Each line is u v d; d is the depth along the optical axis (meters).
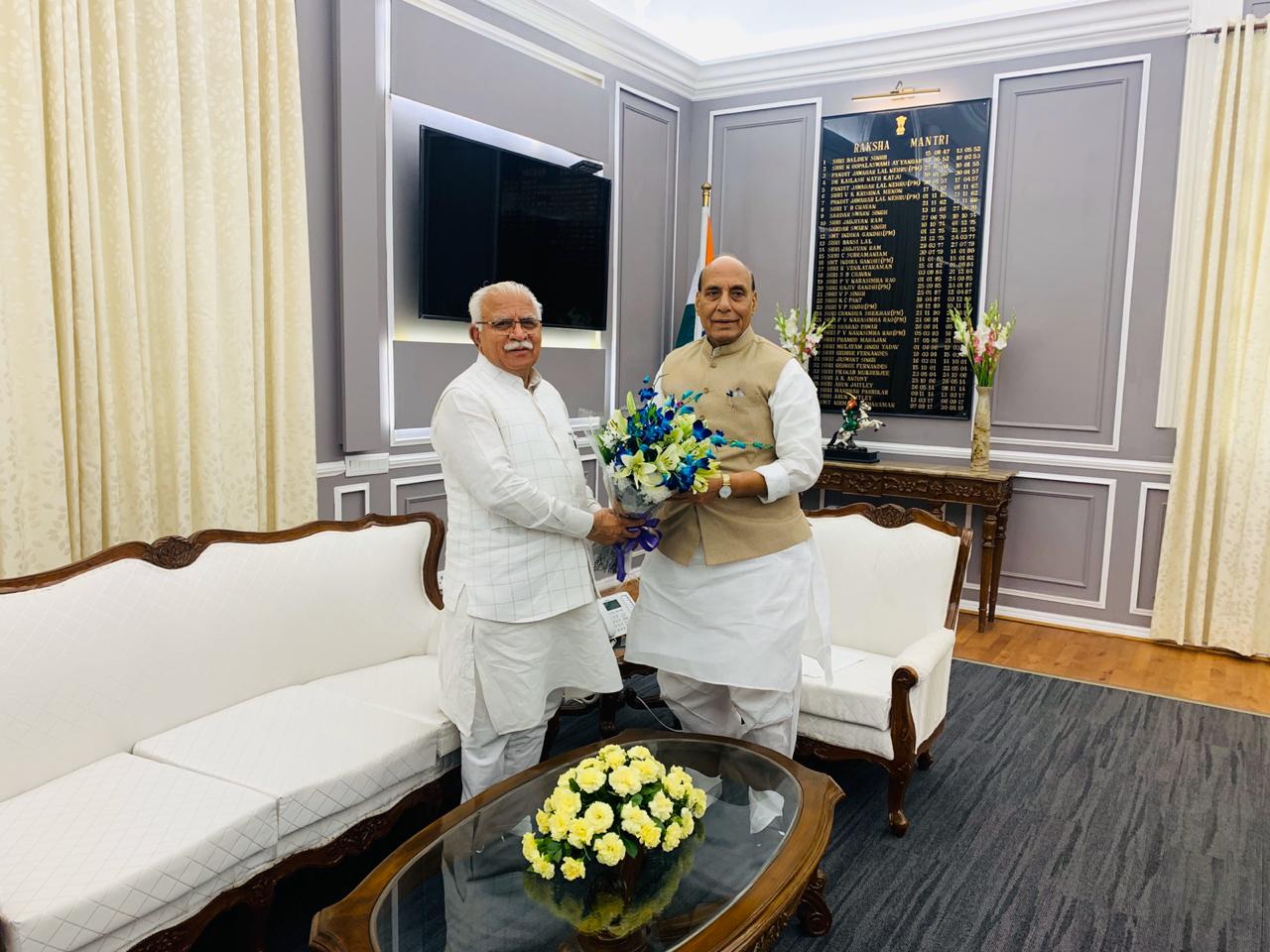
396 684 2.36
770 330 5.11
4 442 2.21
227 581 2.22
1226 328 3.85
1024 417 4.45
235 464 2.84
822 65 4.75
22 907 1.40
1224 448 3.95
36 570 2.33
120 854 1.54
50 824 1.63
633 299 4.84
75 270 2.37
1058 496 4.38
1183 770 2.81
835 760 2.68
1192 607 4.09
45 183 2.27
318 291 3.15
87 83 2.36
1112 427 4.24
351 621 2.46
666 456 1.87
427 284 3.49
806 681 2.47
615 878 1.49
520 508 2.03
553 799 1.52
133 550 2.07
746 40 5.02
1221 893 2.12
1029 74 4.29
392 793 2.03
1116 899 2.10
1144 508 4.19
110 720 1.93
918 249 4.63
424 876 1.50
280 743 1.98
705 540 2.10
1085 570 4.36
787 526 2.13
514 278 3.91
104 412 2.45
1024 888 2.14
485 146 3.67
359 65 3.15
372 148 3.24
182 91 2.61
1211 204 3.89
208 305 2.68
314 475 3.08
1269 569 3.86
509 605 2.07
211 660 2.14
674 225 5.11
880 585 2.81
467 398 2.06
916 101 4.56
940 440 4.69
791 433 2.09
